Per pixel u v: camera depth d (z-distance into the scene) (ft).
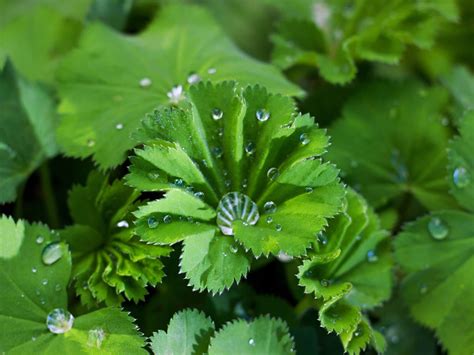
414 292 1.12
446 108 1.26
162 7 1.27
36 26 1.30
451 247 1.11
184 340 1.03
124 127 1.11
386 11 1.27
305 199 1.03
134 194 1.05
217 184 1.05
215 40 1.24
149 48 1.22
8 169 1.14
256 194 1.05
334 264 1.06
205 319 1.04
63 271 1.04
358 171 1.23
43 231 1.05
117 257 1.04
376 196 1.22
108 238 1.07
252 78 1.15
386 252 1.11
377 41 1.25
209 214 1.03
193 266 1.01
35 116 1.18
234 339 1.04
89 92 1.17
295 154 1.04
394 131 1.25
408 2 1.26
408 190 1.23
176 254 1.09
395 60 1.23
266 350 1.04
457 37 1.40
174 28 1.25
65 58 1.20
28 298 1.03
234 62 1.18
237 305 1.11
